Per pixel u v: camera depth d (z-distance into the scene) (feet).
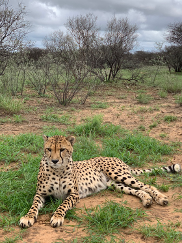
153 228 10.03
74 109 32.60
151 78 60.64
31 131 23.57
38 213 11.43
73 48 42.45
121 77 63.93
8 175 14.78
